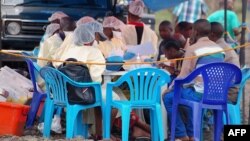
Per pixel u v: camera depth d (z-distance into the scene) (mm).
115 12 32125
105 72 21062
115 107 20281
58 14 26641
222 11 35531
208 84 19516
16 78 23750
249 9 59656
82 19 24953
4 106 21219
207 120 22797
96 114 20812
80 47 20922
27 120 22719
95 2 31812
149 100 20109
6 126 21219
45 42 23812
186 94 19953
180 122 20625
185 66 20766
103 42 24453
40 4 30688
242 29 24875
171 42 23547
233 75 19703
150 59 22875
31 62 22500
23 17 29750
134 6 27359
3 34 29641
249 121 23938
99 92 20172
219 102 19703
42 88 23016
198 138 19562
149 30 27438
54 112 22094
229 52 21984
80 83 19891
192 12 42125
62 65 20906
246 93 33531
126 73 19766
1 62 28438
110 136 20875
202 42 20969
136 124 21328
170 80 21203
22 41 29781
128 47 23938
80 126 20828
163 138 20375
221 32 22609
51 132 21984
